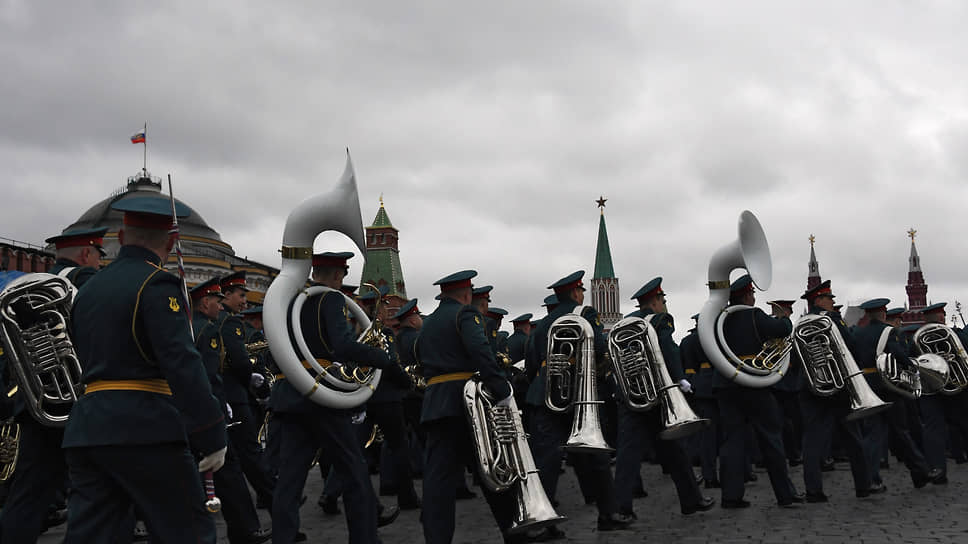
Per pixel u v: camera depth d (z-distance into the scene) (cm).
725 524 799
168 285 435
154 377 433
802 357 941
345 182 639
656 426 855
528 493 620
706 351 877
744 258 868
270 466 686
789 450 1297
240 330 856
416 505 971
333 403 618
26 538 543
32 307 530
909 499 936
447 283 672
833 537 718
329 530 833
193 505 432
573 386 782
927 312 1177
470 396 621
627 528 789
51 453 554
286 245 635
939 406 1076
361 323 709
